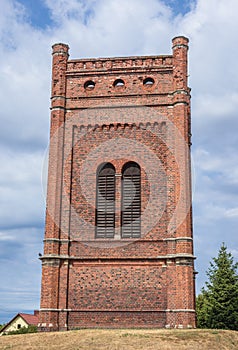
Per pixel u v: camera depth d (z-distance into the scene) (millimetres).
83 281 35250
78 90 39125
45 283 34906
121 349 25422
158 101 37938
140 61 39062
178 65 38156
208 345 26703
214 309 49062
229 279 50062
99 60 39469
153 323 33625
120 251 35438
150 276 34594
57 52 39812
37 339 28703
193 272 35094
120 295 34594
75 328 34344
